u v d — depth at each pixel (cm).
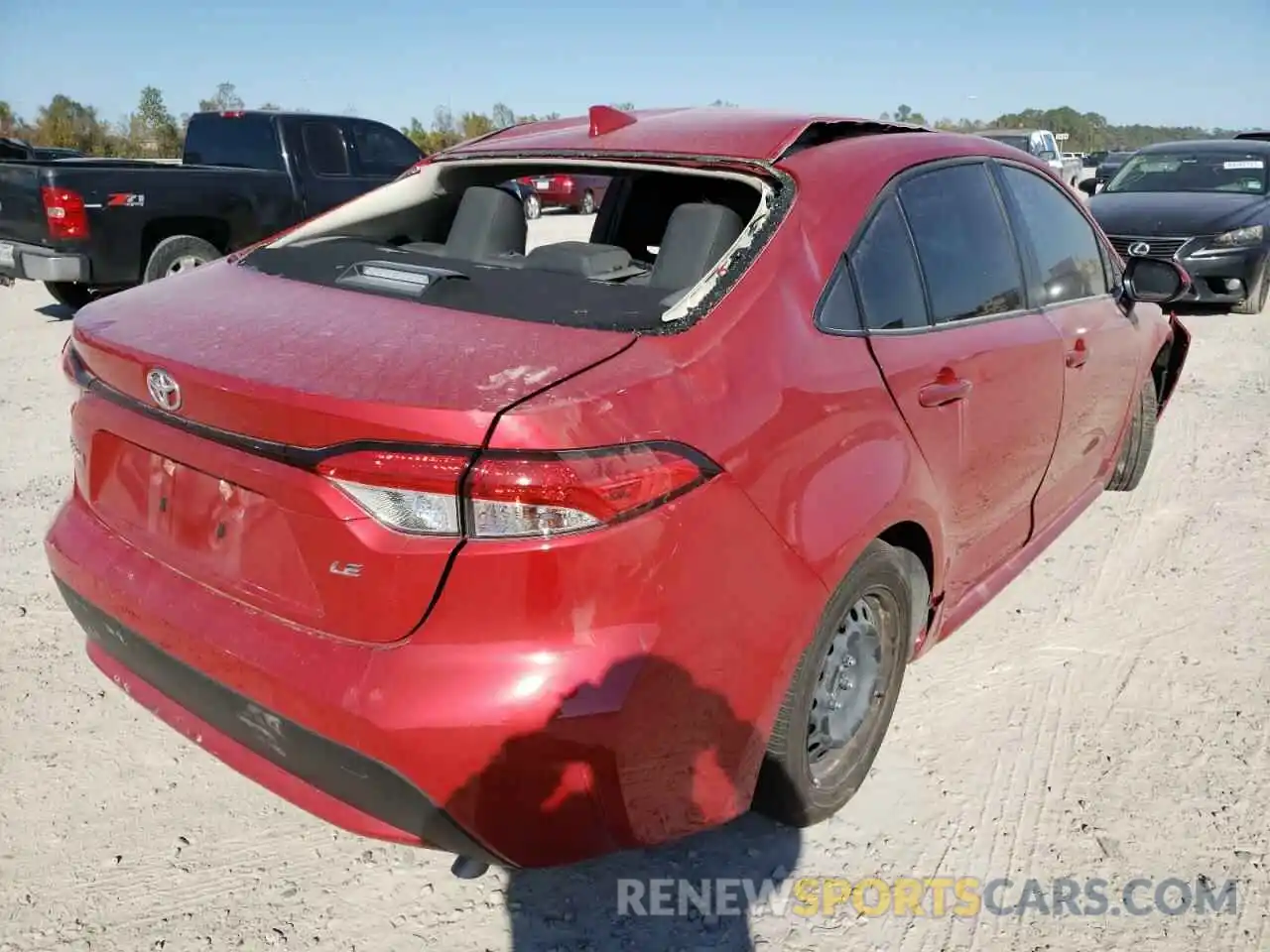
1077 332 378
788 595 231
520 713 194
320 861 269
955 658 369
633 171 296
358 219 350
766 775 257
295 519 208
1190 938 248
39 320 956
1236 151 1157
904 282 288
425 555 193
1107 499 525
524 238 349
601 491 193
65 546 263
